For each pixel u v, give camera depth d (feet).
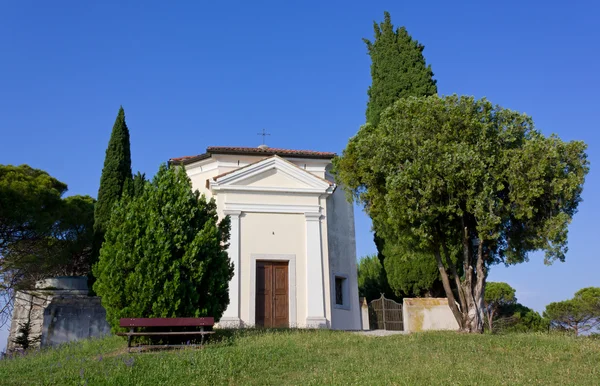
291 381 35.86
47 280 92.17
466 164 53.83
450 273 82.69
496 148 56.44
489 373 36.70
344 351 45.11
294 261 70.44
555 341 48.47
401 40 96.32
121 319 45.52
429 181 54.60
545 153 53.67
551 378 35.86
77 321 76.79
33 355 52.24
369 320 86.69
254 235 70.49
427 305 68.23
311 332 55.77
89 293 86.63
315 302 68.95
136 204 52.39
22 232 82.17
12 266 86.22
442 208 55.31
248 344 47.26
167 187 53.83
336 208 81.30
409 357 42.68
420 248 63.41
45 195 83.20
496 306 118.93
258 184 72.90
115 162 95.86
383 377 35.76
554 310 128.36
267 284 69.56
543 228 55.16
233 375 37.37
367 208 66.03
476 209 53.62
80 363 41.88
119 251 49.37
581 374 36.91
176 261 49.73
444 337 51.11
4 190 76.13
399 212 56.59
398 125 59.62
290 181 74.02
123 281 49.24
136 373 37.60
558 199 54.54
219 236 54.19
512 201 55.21
